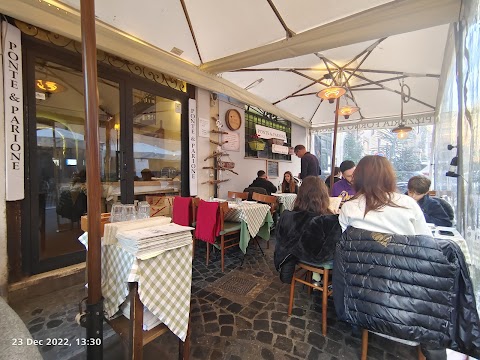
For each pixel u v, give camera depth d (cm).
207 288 228
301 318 182
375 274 121
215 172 430
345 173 293
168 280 117
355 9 212
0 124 197
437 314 109
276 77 403
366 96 470
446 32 265
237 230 299
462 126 182
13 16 191
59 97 245
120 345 144
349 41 232
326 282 166
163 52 294
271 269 273
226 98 452
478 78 144
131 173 309
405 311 113
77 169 262
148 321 121
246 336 161
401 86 399
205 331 166
